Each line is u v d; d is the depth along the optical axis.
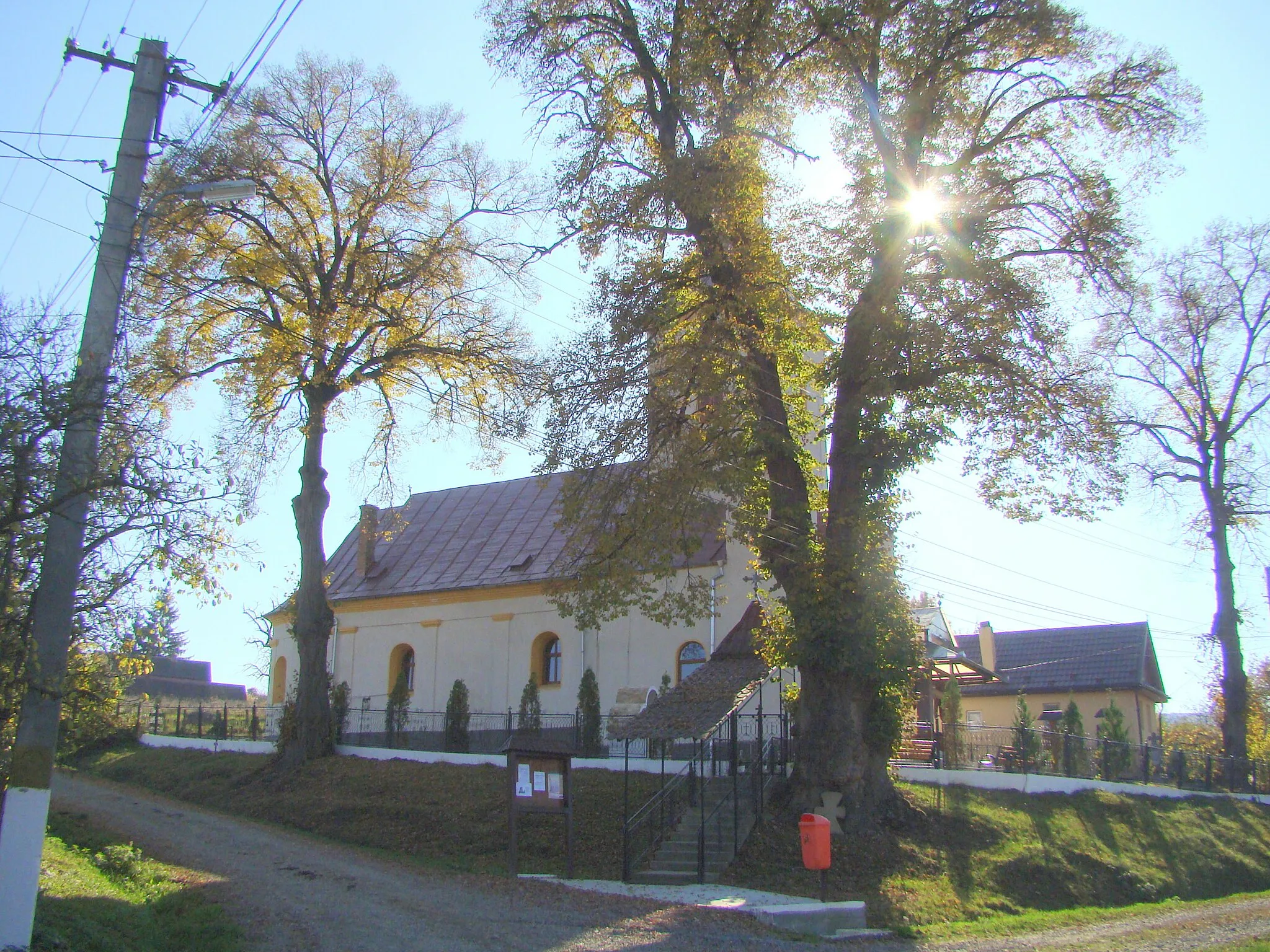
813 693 21.36
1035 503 21.66
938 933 15.64
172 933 11.99
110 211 12.60
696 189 19.84
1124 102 21.14
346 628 42.31
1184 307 35.94
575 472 20.91
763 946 13.11
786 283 20.81
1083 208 21.12
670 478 20.16
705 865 18.78
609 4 22.14
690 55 20.53
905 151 21.30
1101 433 20.72
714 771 22.67
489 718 34.53
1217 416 36.00
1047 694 50.44
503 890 15.89
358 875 17.03
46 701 10.87
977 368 20.38
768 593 24.27
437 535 43.81
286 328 26.59
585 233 21.19
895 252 20.52
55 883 13.32
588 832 20.50
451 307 28.39
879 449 21.19
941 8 20.36
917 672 22.05
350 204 27.33
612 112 21.69
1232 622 35.22
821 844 16.67
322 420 27.94
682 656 33.53
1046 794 24.98
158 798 27.17
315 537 28.77
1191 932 16.58
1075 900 19.75
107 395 11.56
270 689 45.00
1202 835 25.84
